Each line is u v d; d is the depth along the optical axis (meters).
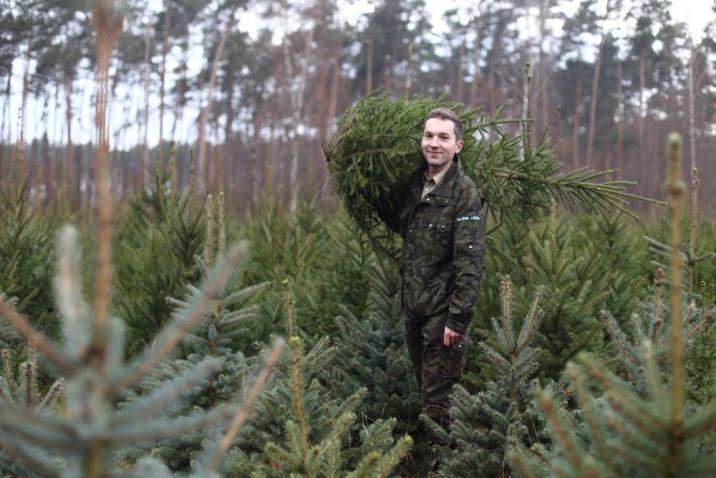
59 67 30.91
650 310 3.51
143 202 8.50
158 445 3.06
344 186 4.09
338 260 5.73
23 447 1.29
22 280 6.03
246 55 36.50
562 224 6.00
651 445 1.49
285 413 3.04
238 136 34.38
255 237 8.92
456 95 38.84
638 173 33.84
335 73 31.70
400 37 36.59
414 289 3.64
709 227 10.62
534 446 2.16
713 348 3.40
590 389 3.59
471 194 3.53
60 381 2.50
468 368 5.05
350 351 4.45
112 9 0.99
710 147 29.41
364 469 2.12
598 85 38.00
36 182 7.93
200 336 3.73
